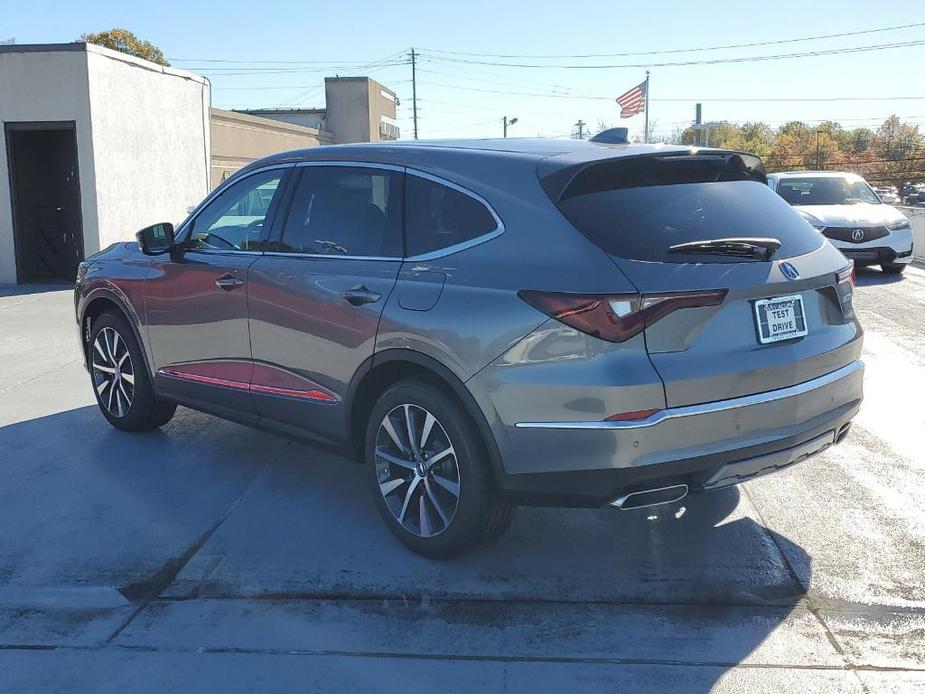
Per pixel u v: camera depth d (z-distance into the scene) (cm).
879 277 1355
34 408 663
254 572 397
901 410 639
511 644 337
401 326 388
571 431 341
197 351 515
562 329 339
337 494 488
